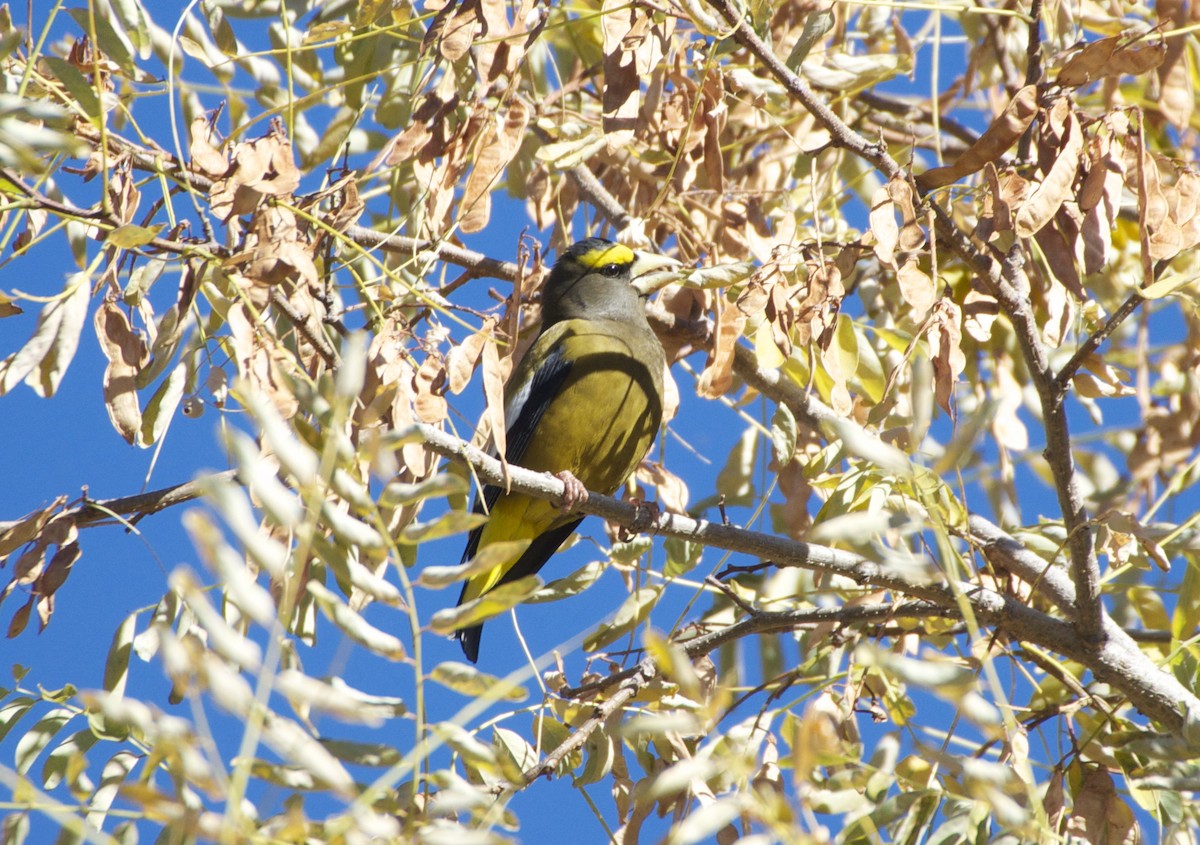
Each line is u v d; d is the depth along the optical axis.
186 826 4.86
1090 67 8.50
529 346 12.20
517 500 11.54
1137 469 10.56
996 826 8.28
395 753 6.28
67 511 9.24
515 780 6.23
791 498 10.55
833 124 9.01
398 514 8.02
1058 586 9.77
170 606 8.84
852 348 9.49
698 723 5.72
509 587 5.51
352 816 5.23
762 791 6.55
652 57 9.50
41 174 8.13
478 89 9.12
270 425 5.02
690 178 10.39
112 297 8.78
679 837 5.50
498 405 8.00
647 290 11.87
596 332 11.92
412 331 8.52
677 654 5.09
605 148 10.61
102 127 7.52
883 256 8.30
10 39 7.32
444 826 5.66
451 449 8.16
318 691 5.24
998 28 12.55
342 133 11.41
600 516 9.88
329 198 10.26
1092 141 8.50
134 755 8.12
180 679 4.71
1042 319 10.55
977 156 8.59
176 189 9.93
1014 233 8.44
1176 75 9.29
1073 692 9.41
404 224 11.96
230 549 4.82
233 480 9.13
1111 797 8.46
